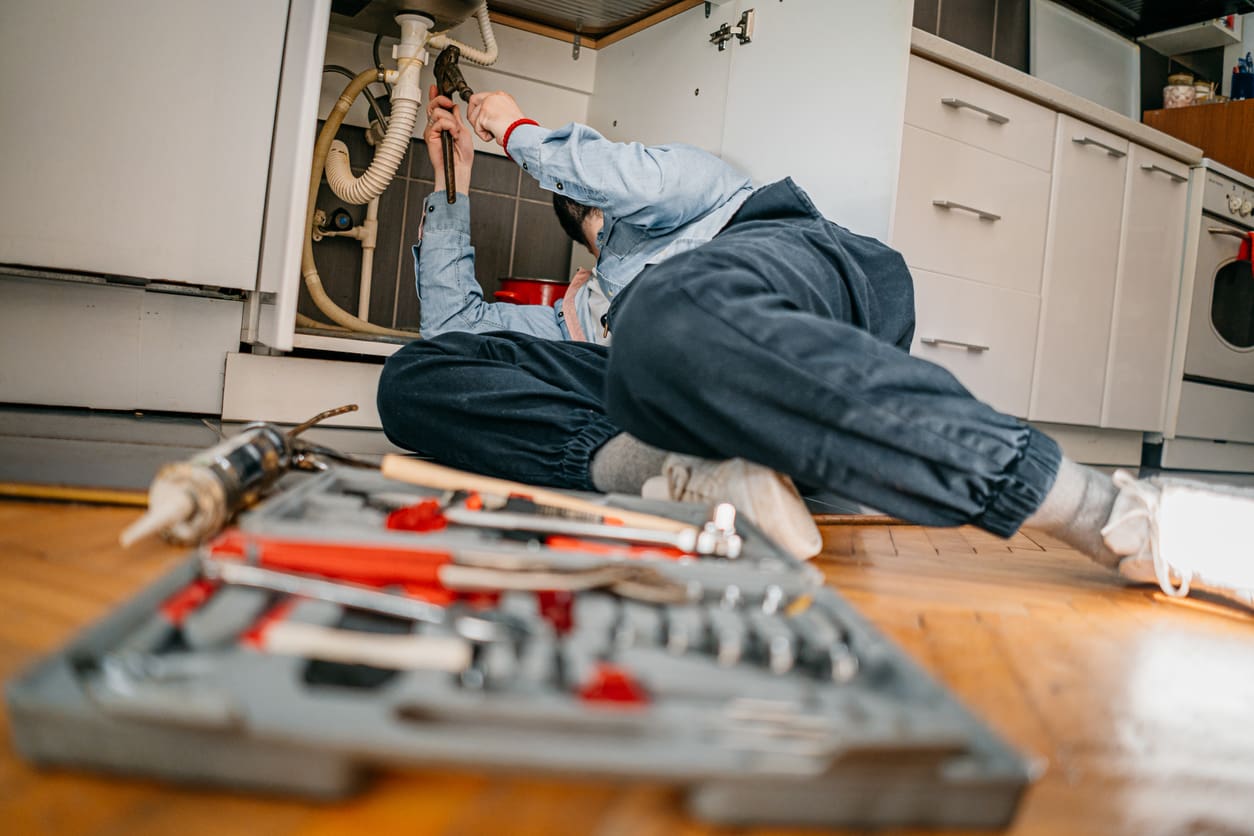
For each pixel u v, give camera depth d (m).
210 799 0.43
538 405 1.22
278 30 1.77
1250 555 0.92
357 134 2.28
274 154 1.80
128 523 0.93
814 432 0.84
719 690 0.48
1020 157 2.11
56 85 1.63
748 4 2.04
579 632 0.54
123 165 1.69
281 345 1.73
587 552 0.71
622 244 1.55
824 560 1.10
